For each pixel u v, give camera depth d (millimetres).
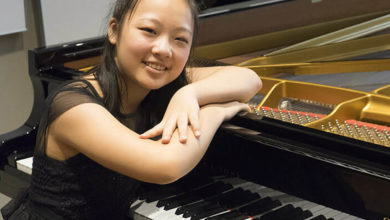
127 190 1615
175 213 1547
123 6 1491
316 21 2838
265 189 1529
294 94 1992
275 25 2746
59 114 1435
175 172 1349
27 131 2127
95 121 1386
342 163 1358
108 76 1559
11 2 3375
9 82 3609
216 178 1622
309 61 2434
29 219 1632
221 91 1581
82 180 1543
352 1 2879
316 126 1680
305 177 1441
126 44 1480
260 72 2271
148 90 1627
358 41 2549
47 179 1562
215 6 2805
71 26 3699
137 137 1390
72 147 1479
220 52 2584
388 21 2576
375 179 1319
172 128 1396
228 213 1527
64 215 1558
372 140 1579
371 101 1797
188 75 1783
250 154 1537
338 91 1879
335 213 1406
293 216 1450
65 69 2121
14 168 2035
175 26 1464
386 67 2316
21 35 3570
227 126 1573
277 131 1503
